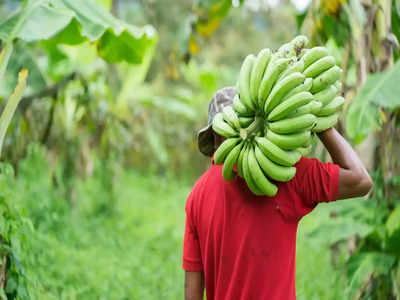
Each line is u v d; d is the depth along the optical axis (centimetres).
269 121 171
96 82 601
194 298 209
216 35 1495
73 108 618
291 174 171
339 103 183
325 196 182
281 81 165
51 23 258
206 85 904
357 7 329
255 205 185
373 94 278
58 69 607
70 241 552
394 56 352
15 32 250
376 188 347
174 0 1359
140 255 555
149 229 698
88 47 554
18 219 249
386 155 331
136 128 847
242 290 186
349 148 186
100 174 774
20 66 380
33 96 489
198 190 202
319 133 186
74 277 416
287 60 167
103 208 763
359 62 327
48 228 551
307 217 780
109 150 718
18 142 462
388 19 321
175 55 544
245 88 178
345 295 351
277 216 183
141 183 1065
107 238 608
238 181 188
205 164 1211
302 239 640
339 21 337
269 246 183
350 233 334
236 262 187
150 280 464
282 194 183
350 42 334
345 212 349
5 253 236
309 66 178
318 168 182
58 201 614
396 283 326
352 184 182
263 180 171
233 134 176
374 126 330
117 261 506
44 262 395
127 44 369
